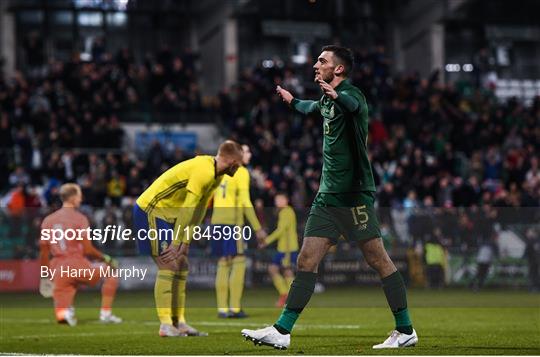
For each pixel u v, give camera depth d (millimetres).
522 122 86188
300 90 82188
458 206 67562
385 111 81812
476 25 101500
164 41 94625
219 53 92688
